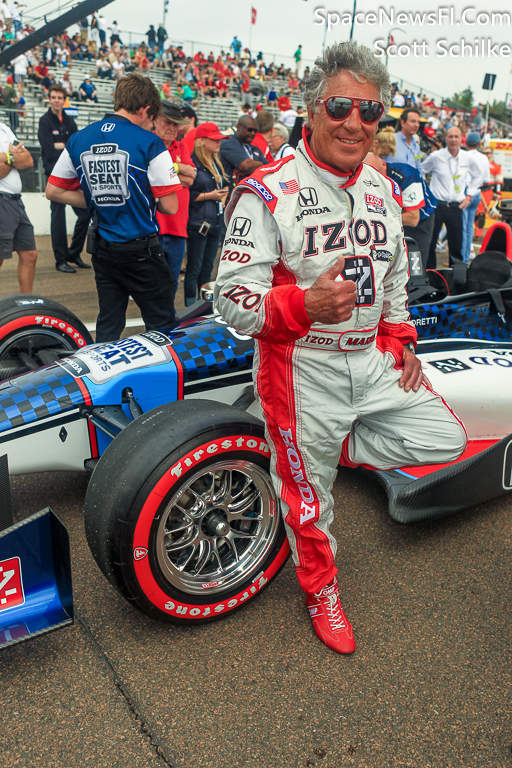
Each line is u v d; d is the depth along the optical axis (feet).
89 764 5.14
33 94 61.82
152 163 10.09
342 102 5.08
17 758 5.17
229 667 6.19
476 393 9.20
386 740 5.41
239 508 6.74
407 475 8.16
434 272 11.87
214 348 8.32
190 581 6.41
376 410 6.37
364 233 5.65
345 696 5.86
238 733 5.45
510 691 5.96
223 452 6.16
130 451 5.88
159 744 5.33
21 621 5.95
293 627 6.77
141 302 11.16
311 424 5.91
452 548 8.17
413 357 6.73
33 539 5.92
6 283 22.88
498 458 8.32
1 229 15.96
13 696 5.78
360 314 5.71
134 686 5.93
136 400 7.87
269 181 5.40
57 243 24.38
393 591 7.32
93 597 7.13
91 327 17.02
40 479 9.64
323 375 5.81
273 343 5.32
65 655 6.29
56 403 7.45
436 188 24.00
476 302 10.46
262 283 5.45
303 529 6.31
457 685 6.01
